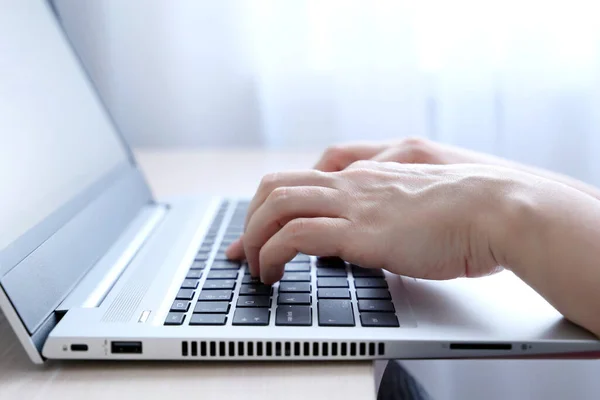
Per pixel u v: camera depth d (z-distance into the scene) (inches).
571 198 16.1
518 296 17.2
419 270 17.0
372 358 14.6
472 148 45.0
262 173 35.8
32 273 16.3
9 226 16.7
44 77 23.7
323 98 44.5
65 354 14.7
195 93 45.0
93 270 19.6
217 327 15.2
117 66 44.7
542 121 44.5
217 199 29.4
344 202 17.8
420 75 44.1
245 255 19.9
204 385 13.9
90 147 25.4
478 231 16.4
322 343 14.6
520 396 30.8
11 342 16.3
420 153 23.4
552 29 43.1
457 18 43.1
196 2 43.4
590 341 14.7
